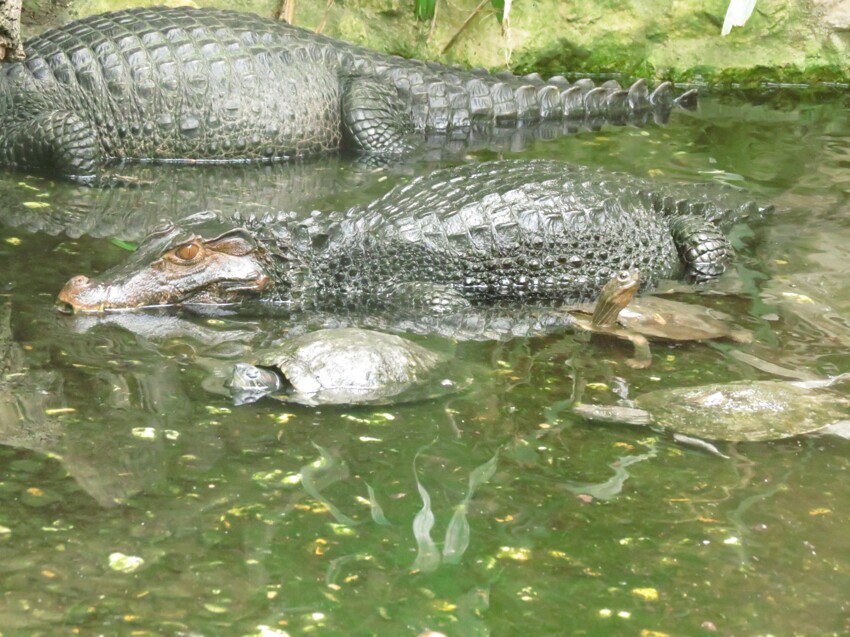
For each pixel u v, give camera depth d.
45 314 6.04
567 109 10.90
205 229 6.52
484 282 6.90
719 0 12.13
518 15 12.10
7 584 3.73
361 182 8.98
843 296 6.63
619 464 4.68
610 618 3.70
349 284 6.73
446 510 4.29
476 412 5.12
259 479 4.44
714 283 6.90
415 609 3.71
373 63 10.41
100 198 8.29
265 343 5.91
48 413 4.90
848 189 8.55
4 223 7.49
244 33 10.06
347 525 4.16
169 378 5.34
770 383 5.26
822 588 3.88
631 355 5.85
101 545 3.97
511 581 3.87
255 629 3.58
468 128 10.55
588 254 7.04
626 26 12.26
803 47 12.31
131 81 9.50
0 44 8.93
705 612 3.73
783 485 4.53
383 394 5.21
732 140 10.05
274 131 9.81
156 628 3.56
